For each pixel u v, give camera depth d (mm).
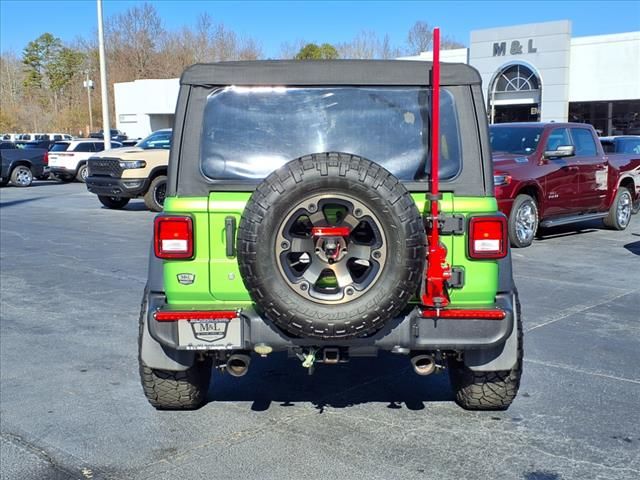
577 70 30906
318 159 3297
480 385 4105
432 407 4434
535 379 4906
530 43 31500
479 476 3518
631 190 12734
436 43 3510
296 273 3492
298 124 3848
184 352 3859
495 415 4289
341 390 4758
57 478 3561
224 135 3812
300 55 76938
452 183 3758
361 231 3500
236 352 3691
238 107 3828
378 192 3262
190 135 3771
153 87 49625
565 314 6656
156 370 4078
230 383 4906
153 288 3717
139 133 51062
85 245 11023
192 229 3594
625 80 29766
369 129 3852
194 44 86625
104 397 4668
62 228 13047
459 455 3752
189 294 3643
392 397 4617
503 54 32344
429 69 3834
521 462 3666
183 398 4188
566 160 10812
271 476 3539
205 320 3531
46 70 110188
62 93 106875
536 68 31469
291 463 3680
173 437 4027
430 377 4984
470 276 3627
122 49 87625
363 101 3852
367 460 3705
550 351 5539
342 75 3836
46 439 4016
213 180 3740
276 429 4125
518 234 10094
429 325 3531
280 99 3850
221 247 3625
